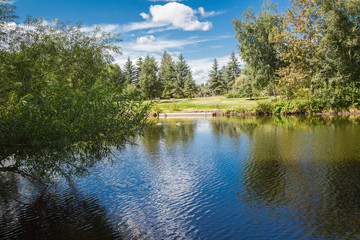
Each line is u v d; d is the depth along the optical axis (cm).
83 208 789
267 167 1143
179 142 1866
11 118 603
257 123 2909
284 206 755
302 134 1970
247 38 4519
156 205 798
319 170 1062
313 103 3775
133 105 807
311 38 3756
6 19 759
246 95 6131
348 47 3509
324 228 628
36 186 990
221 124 2950
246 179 998
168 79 8169
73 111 673
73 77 872
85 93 766
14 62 721
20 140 618
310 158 1252
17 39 780
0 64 667
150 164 1270
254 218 693
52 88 698
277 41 3975
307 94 3894
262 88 4909
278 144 1633
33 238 628
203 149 1588
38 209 789
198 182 991
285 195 830
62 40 853
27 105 615
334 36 3462
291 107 3856
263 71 4484
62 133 642
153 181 1019
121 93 816
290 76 3806
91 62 897
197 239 605
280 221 671
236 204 782
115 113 755
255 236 607
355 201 765
